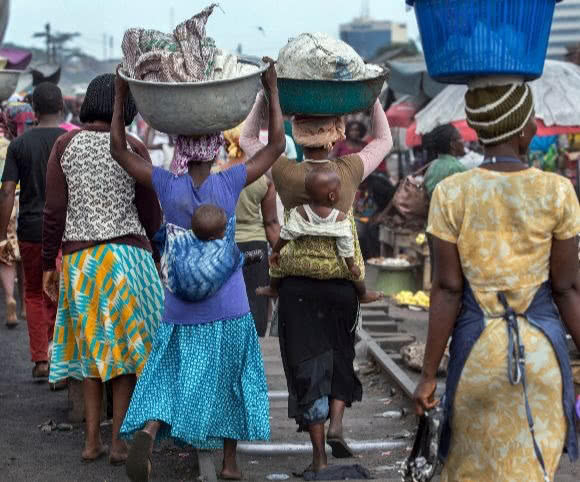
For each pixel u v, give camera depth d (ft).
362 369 43.55
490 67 19.22
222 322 26.96
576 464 29.84
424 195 66.80
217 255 26.37
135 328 29.76
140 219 30.53
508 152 19.65
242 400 27.37
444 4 19.39
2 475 29.73
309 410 28.19
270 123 26.84
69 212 30.30
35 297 41.47
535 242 19.13
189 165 26.81
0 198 40.06
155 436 26.50
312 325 28.17
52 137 40.42
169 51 26.11
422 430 20.31
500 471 19.45
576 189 64.54
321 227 27.40
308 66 26.78
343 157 28.84
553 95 63.72
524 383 19.16
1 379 42.50
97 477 29.50
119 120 27.07
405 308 63.00
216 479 27.91
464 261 19.49
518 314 19.31
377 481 27.25
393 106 104.94
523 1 19.03
